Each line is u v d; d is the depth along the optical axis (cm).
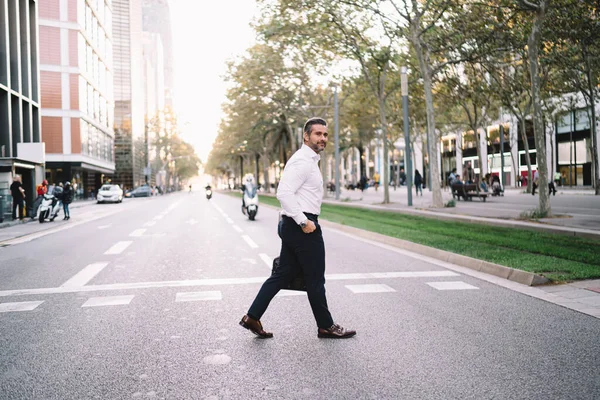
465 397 294
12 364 358
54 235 1387
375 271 745
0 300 569
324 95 3538
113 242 1177
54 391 309
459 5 1716
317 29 2105
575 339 403
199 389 310
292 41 2188
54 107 4553
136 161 8300
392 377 326
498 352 374
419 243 988
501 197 2898
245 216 2127
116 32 7831
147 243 1147
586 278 626
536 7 1323
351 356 369
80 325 461
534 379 320
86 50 5034
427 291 599
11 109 2567
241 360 363
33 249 1070
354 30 2170
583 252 804
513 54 2156
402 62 2370
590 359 356
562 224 1215
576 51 2084
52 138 4562
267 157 6056
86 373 339
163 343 405
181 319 480
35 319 484
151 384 319
